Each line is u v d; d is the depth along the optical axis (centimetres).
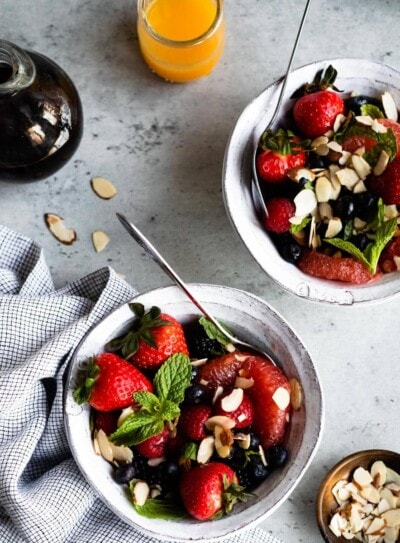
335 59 59
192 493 53
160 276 65
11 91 55
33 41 67
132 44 67
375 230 59
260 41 67
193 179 66
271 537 61
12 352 59
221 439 54
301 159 59
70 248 65
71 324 58
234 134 58
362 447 64
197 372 56
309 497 63
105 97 66
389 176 59
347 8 67
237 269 65
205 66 64
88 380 53
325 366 64
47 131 58
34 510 57
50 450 60
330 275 58
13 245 62
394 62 66
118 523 60
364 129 59
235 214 58
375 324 64
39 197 65
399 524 61
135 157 66
